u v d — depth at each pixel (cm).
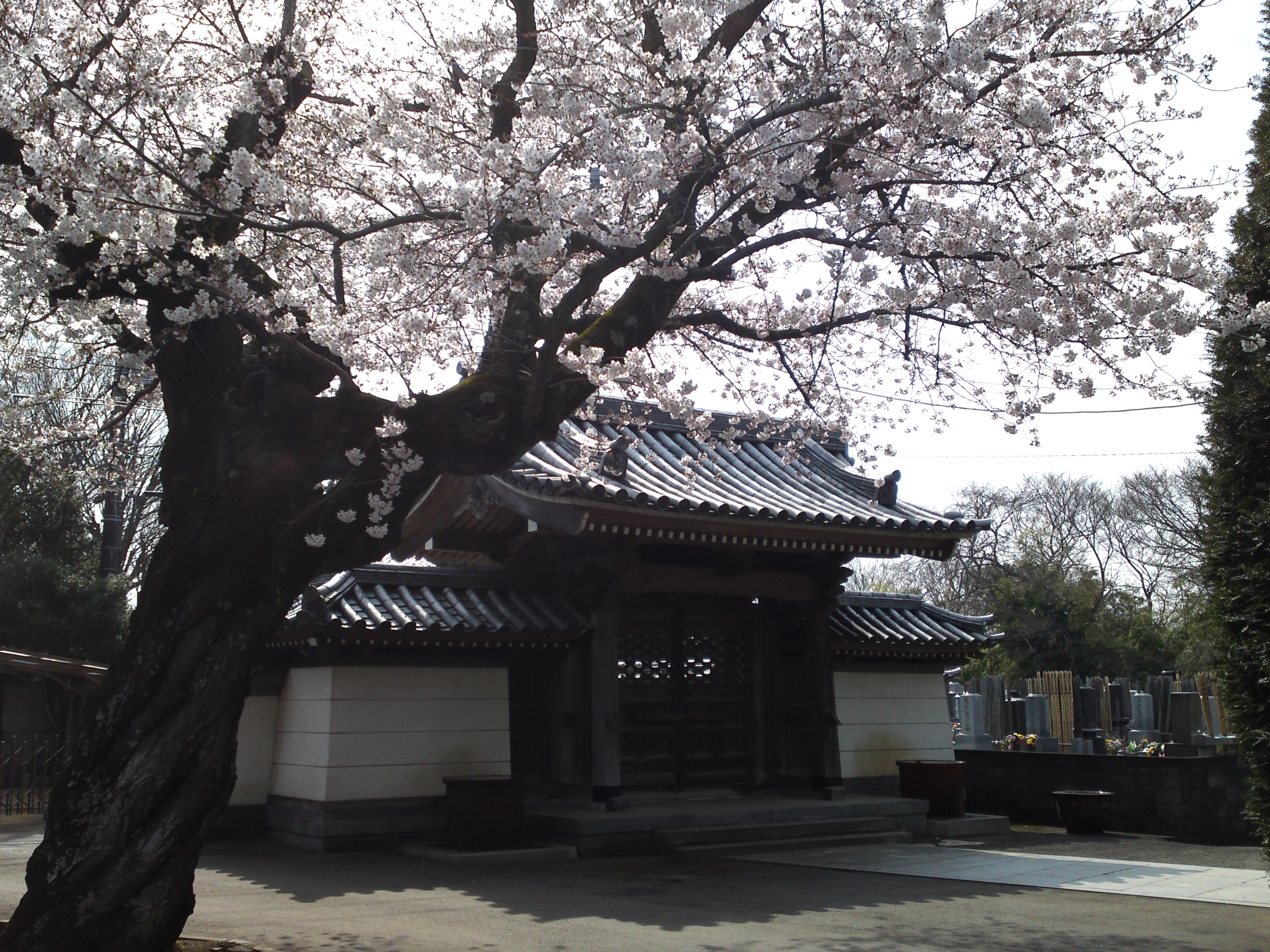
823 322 895
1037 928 782
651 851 1179
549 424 666
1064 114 738
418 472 638
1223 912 852
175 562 594
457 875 1008
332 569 641
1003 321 736
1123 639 3297
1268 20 814
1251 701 773
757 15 779
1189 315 678
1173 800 1445
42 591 2231
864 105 705
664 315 750
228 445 602
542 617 1280
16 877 948
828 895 927
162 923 562
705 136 737
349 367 702
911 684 1595
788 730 1441
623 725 1333
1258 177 801
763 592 1369
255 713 1273
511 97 758
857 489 1438
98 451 1190
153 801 562
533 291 718
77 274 614
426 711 1223
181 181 605
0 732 2102
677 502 1159
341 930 741
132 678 579
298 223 650
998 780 1686
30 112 626
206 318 643
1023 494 4922
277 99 693
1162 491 4309
